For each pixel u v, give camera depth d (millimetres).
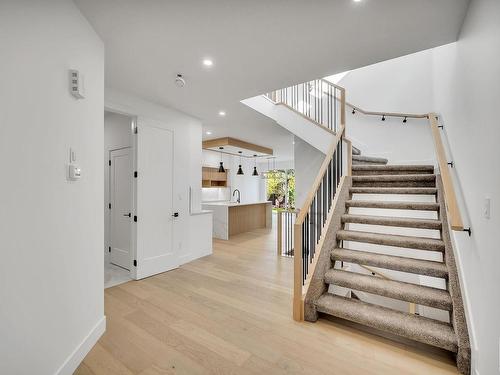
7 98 1172
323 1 1649
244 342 1966
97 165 1957
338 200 2953
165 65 2500
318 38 2061
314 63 2465
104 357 1782
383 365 1715
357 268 4238
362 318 2021
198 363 1730
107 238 4023
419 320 1953
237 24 1883
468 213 1869
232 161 9039
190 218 4156
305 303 2271
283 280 3312
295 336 2045
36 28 1341
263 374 1630
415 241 2383
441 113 3182
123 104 3129
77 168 1656
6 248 1165
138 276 3289
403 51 2254
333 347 1904
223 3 1662
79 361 1705
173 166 3797
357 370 1669
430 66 3863
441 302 1928
